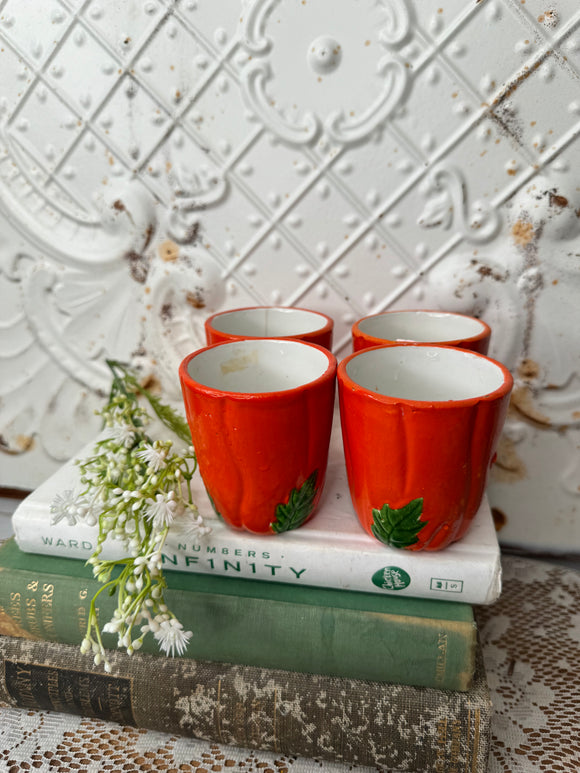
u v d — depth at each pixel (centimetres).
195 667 37
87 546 39
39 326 55
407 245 47
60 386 57
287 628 35
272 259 49
